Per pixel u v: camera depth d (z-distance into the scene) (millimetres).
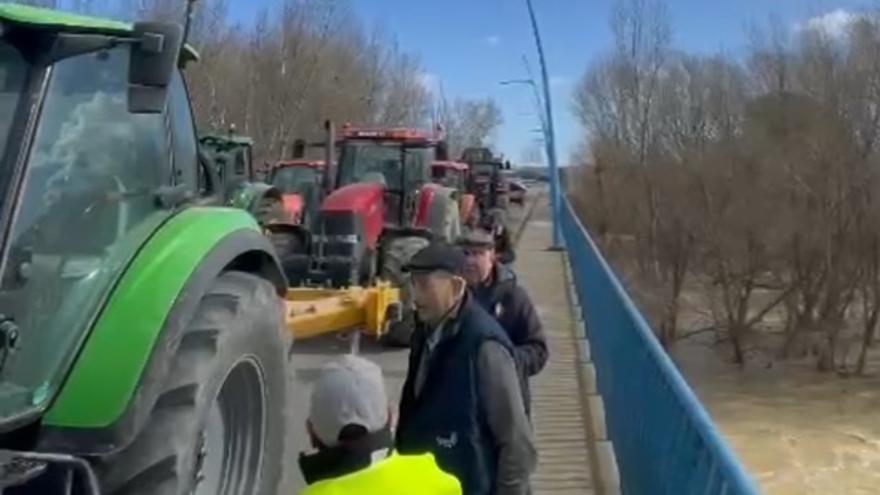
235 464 4320
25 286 3418
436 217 13359
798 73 42062
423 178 14250
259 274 4684
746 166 39094
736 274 35750
